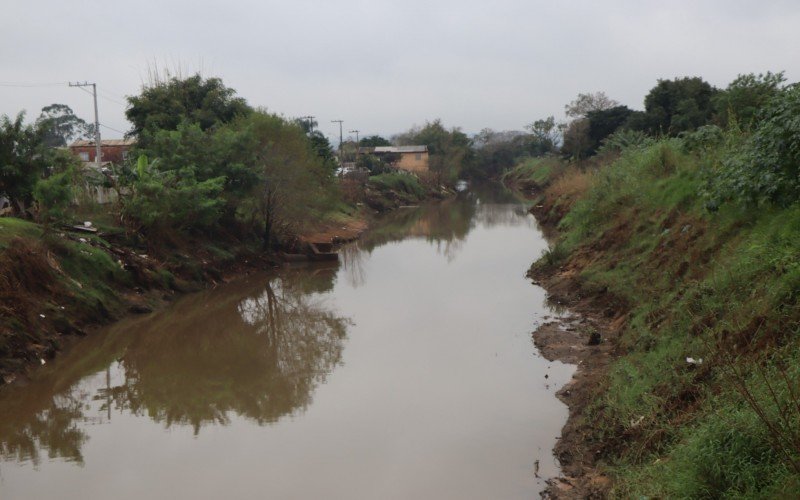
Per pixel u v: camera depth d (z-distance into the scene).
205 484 8.61
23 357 13.36
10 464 9.50
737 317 8.30
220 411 11.45
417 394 11.42
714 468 5.80
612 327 13.64
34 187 18.23
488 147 118.56
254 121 29.19
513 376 11.93
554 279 20.17
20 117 19.00
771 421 5.84
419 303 19.05
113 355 15.02
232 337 16.69
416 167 84.19
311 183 30.16
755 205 10.80
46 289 15.68
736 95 21.12
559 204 36.72
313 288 22.89
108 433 10.60
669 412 7.71
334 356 14.22
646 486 6.39
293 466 8.99
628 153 27.55
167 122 31.98
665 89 43.09
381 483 8.34
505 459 8.72
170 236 22.47
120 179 21.98
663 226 15.60
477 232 38.34
